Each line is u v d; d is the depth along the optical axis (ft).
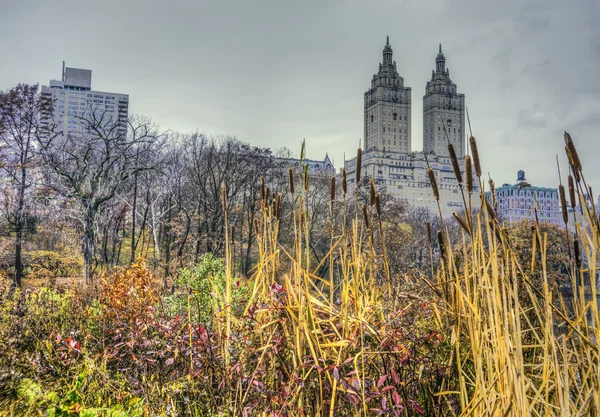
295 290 10.08
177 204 116.47
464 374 8.64
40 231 100.83
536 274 9.30
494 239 7.20
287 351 10.17
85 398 12.59
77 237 98.63
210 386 10.76
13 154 98.68
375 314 10.68
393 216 124.67
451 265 8.89
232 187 120.37
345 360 8.76
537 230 7.22
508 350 6.97
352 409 9.39
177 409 11.09
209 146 127.13
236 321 11.12
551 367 7.66
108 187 99.91
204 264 24.62
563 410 6.32
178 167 124.67
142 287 19.86
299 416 9.03
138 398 11.90
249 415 9.71
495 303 7.12
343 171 9.87
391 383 9.37
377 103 492.13
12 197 91.71
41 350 16.21
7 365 14.16
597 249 6.52
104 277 21.98
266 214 12.03
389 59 503.61
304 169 10.12
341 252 10.51
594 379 6.81
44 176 100.63
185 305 19.36
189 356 12.19
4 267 88.74
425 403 9.71
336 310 10.00
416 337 10.34
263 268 11.51
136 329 14.05
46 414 11.12
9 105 97.19
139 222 121.70
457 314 8.70
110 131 98.12
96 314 19.57
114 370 14.28
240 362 10.28
